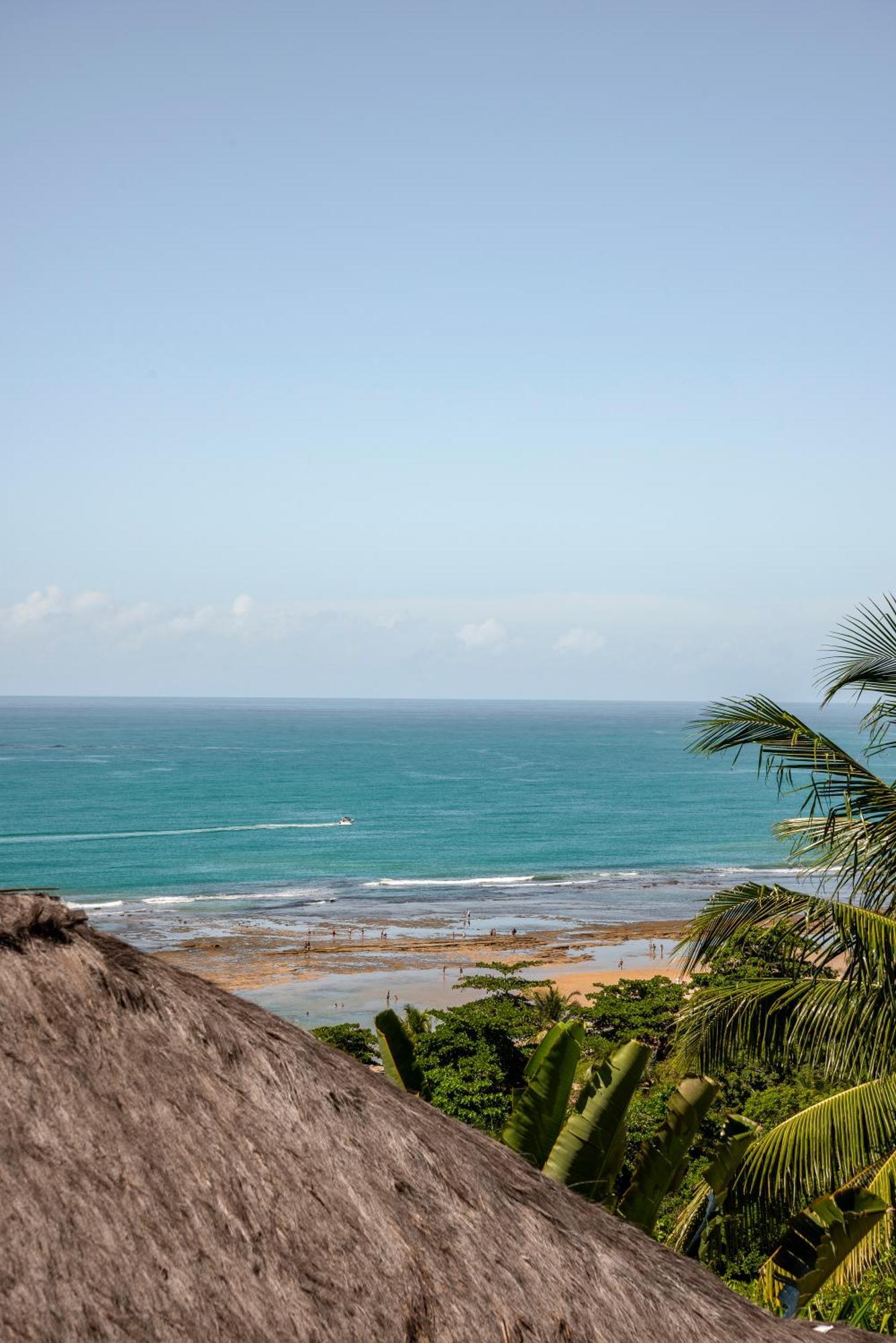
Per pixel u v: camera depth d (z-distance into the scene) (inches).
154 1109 105.2
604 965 2177.7
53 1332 83.2
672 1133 246.7
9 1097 95.4
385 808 5137.8
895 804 352.2
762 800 5743.1
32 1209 89.0
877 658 360.2
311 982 2016.5
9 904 113.2
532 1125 247.8
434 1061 981.8
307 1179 111.8
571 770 7504.9
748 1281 397.4
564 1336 119.9
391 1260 110.9
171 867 3405.5
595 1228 144.3
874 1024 357.7
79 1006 108.7
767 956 425.1
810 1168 354.9
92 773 6486.2
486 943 2391.7
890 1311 321.1
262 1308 96.8
